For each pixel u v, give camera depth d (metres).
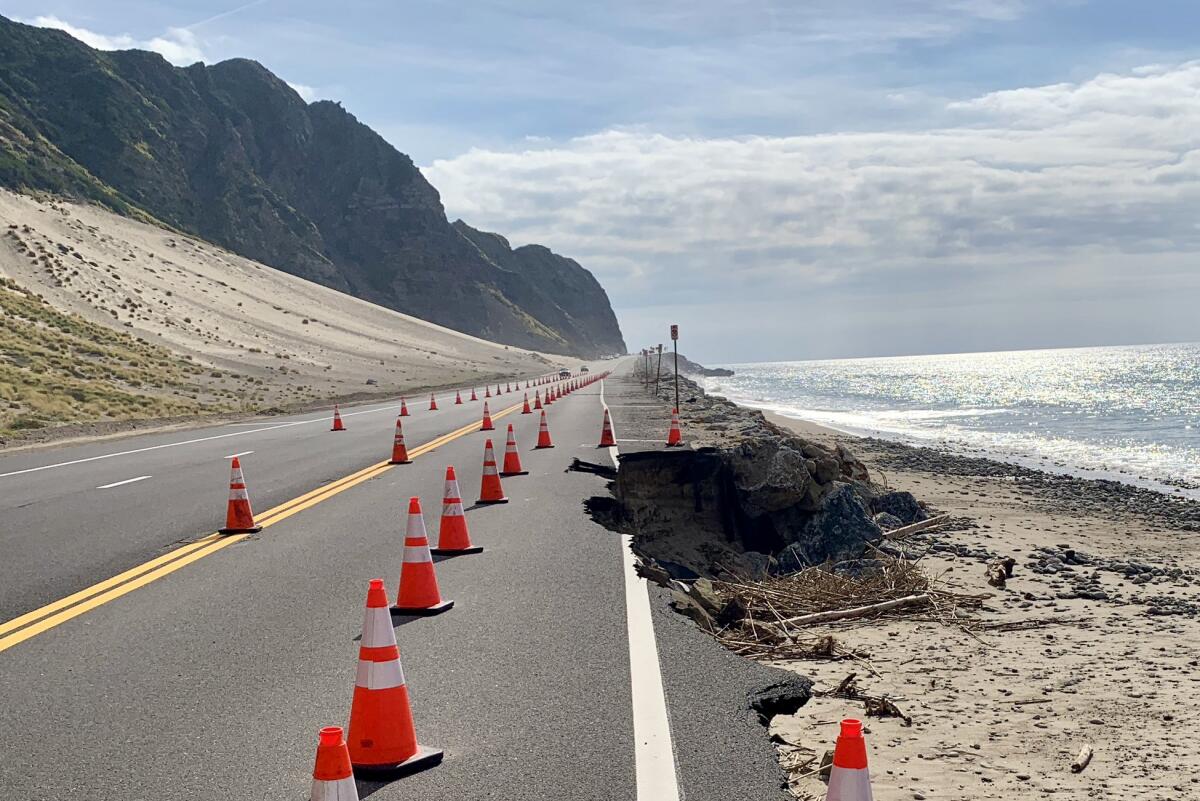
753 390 134.00
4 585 9.42
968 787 6.43
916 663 9.84
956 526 21.53
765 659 9.58
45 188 156.25
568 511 13.84
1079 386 130.88
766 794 4.75
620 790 4.80
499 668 6.78
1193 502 29.69
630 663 6.89
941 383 155.50
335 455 22.09
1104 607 13.79
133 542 11.61
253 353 82.19
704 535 19.64
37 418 33.50
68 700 6.21
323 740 3.99
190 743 5.48
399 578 9.66
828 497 17.56
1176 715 8.17
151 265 109.69
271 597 8.91
